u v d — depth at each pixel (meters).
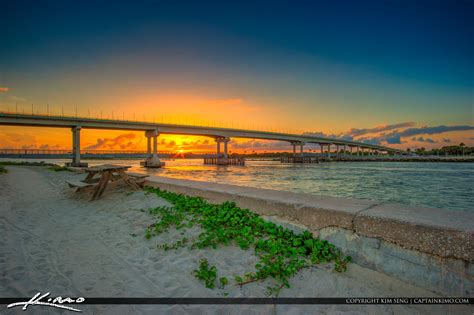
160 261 3.99
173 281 3.38
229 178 42.59
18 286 3.30
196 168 82.44
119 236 5.22
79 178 16.64
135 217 6.43
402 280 3.00
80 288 3.27
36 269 3.78
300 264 3.44
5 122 55.84
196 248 4.32
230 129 102.50
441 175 47.47
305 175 49.56
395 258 3.10
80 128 65.69
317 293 2.96
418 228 2.96
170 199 7.27
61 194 10.61
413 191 26.28
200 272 3.45
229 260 3.84
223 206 5.64
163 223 5.48
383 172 57.56
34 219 6.73
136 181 9.57
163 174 53.06
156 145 82.62
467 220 3.05
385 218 3.22
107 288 3.26
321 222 3.88
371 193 25.08
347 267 3.36
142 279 3.46
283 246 3.88
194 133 91.69
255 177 44.75
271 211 4.66
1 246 4.71
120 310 2.81
